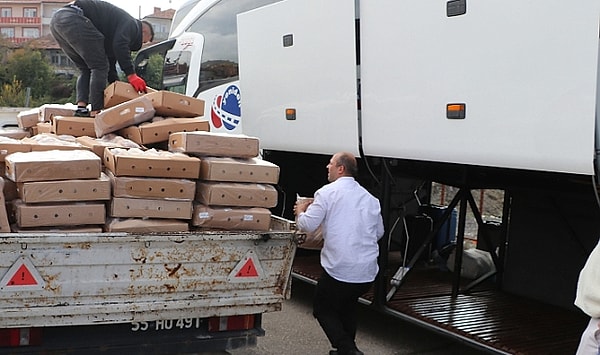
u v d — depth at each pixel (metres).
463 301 5.50
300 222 4.45
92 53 5.73
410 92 4.52
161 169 3.88
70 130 5.05
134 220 3.83
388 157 4.81
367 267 4.43
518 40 3.77
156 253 3.62
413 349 5.23
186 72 8.38
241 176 4.11
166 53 8.88
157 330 3.82
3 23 61.88
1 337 3.45
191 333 3.90
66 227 3.71
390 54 4.68
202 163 4.11
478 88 4.01
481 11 3.97
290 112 5.86
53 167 3.62
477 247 6.59
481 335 4.60
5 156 3.98
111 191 3.81
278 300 4.00
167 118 4.91
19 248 3.32
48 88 41.75
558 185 4.95
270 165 4.21
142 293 3.62
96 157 3.80
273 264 3.97
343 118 5.19
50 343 3.58
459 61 4.13
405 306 5.18
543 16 3.63
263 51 6.22
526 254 5.84
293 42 5.76
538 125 3.68
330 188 4.50
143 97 4.82
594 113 3.41
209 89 7.85
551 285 5.61
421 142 4.44
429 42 4.34
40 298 3.40
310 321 5.82
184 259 3.70
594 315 2.87
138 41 6.04
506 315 5.18
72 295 3.46
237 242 3.84
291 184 6.67
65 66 45.00
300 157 6.71
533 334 4.70
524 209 5.86
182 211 3.94
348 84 5.11
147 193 3.85
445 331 4.65
